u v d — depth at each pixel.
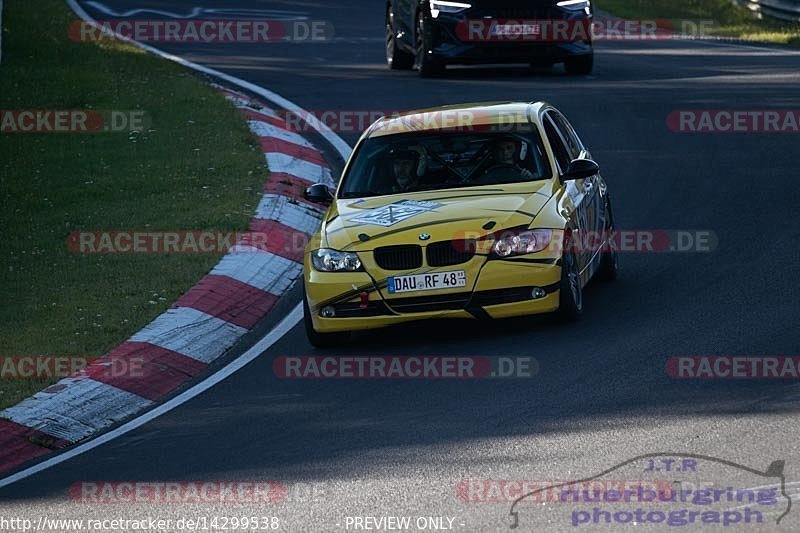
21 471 25.03
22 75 66.69
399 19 73.50
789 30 92.50
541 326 30.89
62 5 104.06
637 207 43.84
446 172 32.88
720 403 23.22
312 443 23.75
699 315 30.27
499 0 67.50
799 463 19.61
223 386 29.25
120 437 26.34
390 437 23.50
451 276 29.47
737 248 37.19
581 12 67.88
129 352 31.44
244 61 79.31
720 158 49.94
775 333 27.84
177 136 56.41
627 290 33.97
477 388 26.14
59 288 37.66
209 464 23.36
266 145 54.78
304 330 33.53
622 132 55.25
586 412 23.56
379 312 29.91
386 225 30.59
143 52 77.62
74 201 47.62
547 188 31.59
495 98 62.59
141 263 39.62
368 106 62.72
